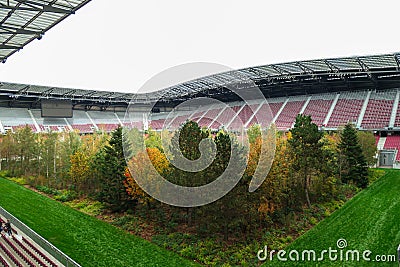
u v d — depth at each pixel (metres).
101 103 85.19
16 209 27.00
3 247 19.23
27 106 76.44
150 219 22.69
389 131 51.97
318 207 24.70
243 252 17.59
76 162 30.66
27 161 40.75
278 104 68.69
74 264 13.61
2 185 35.88
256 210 18.86
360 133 38.62
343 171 31.95
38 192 32.75
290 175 22.67
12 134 43.62
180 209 20.47
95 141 35.53
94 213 25.20
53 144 36.25
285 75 58.66
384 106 56.41
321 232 20.62
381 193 29.27
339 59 47.31
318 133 23.92
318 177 25.33
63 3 20.12
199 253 17.66
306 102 65.88
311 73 57.00
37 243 17.14
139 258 17.56
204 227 19.28
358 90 63.56
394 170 41.22
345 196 28.28
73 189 32.12
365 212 24.17
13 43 26.73
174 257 17.56
